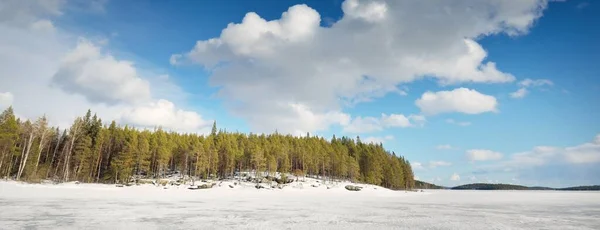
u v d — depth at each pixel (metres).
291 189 81.69
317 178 102.94
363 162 116.75
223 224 19.25
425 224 20.36
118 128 90.69
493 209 33.19
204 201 39.28
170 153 85.94
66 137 83.19
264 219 21.89
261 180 88.56
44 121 68.06
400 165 129.75
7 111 72.69
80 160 71.81
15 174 68.50
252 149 99.50
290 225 19.27
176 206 30.97
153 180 78.88
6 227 16.55
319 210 29.28
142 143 80.88
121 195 46.97
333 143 130.38
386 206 36.31
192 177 87.75
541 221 22.56
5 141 59.53
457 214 27.05
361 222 20.95
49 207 25.97
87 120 87.62
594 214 27.86
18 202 29.20
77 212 23.23
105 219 20.28
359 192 84.25
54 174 71.94
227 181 86.00
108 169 79.25
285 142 113.25
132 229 16.98
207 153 90.12
